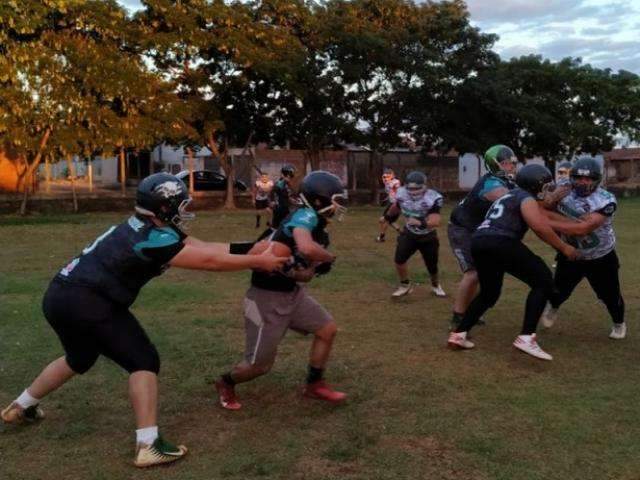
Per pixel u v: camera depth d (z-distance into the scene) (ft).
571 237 21.01
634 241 50.37
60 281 13.12
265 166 103.60
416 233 28.14
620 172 145.69
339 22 89.30
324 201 14.58
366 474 12.51
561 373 18.45
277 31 85.61
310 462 13.03
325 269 15.35
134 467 12.87
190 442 14.05
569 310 26.53
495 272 19.35
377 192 105.60
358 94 96.53
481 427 14.66
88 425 14.93
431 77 92.32
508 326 23.98
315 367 16.16
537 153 113.39
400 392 17.02
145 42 74.54
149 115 76.13
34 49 65.46
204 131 87.10
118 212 88.43
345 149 110.42
